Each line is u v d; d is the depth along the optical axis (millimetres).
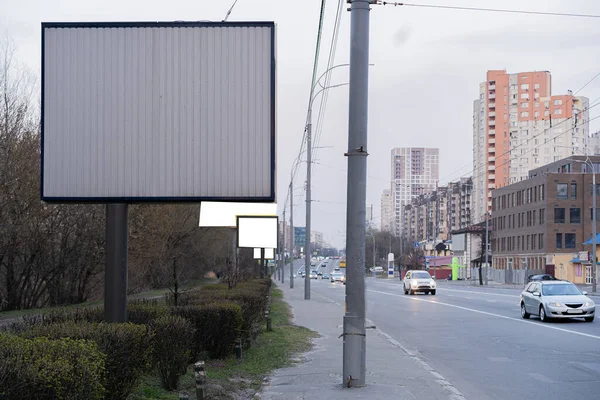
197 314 12086
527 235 83562
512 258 89812
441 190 166750
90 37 11000
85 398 5473
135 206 29406
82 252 30438
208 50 10977
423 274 47531
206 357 12422
